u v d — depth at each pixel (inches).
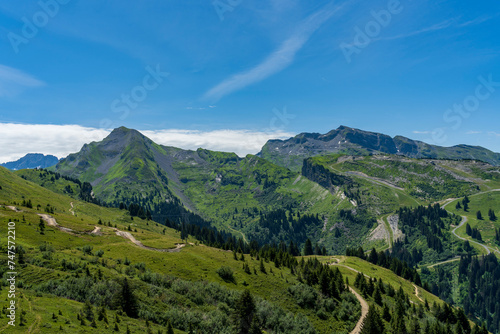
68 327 1807.3
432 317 4724.4
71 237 4766.2
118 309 2409.0
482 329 4392.2
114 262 3762.3
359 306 4503.0
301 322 3521.2
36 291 2331.4
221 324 2773.1
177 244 5802.2
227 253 5905.5
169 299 2952.8
